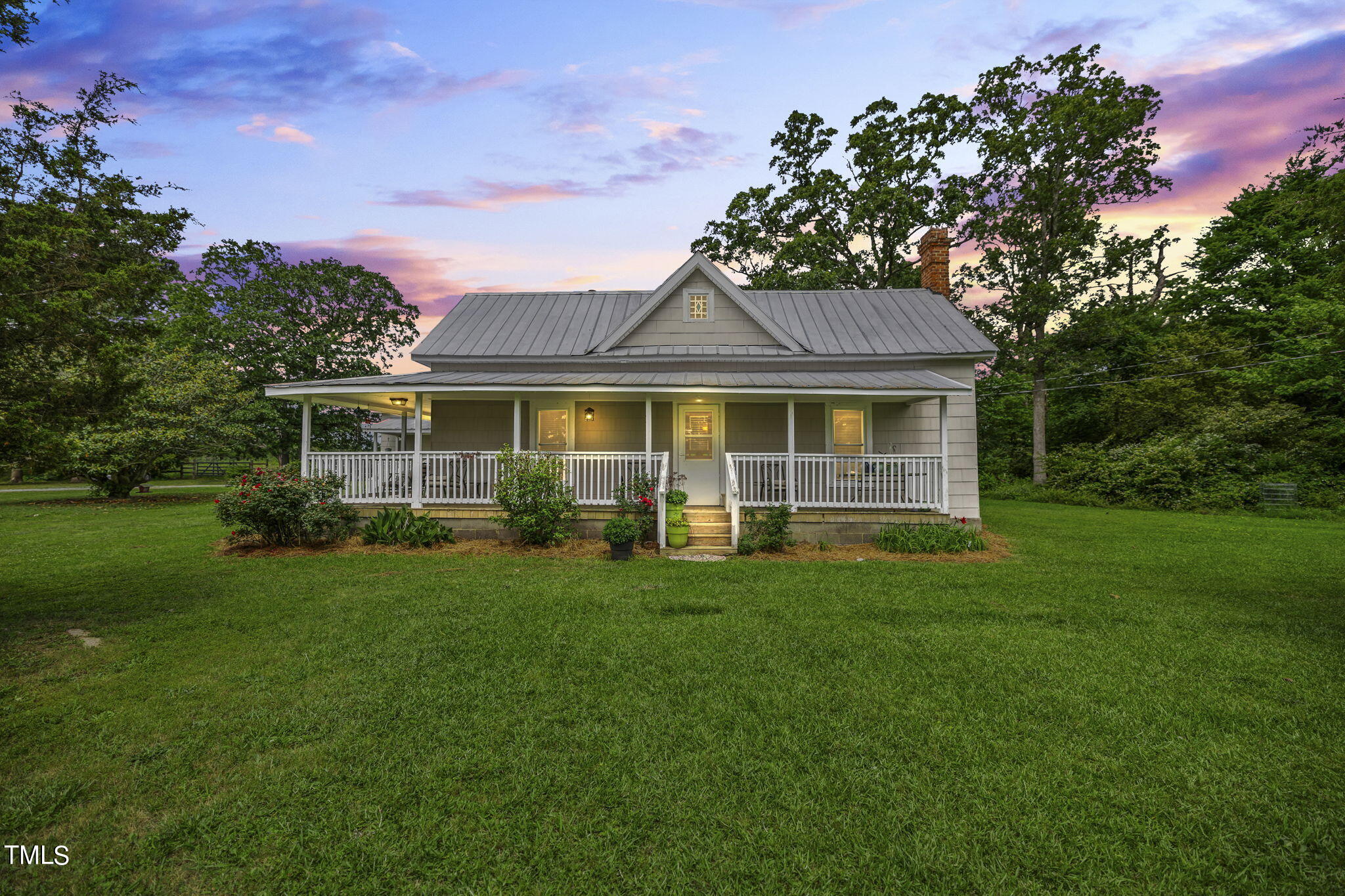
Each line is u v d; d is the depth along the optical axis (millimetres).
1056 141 27297
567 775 3787
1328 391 22344
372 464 12734
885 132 29656
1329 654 5906
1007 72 28688
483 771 3824
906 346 15203
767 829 3303
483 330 16609
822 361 15016
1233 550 11867
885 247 29656
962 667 5551
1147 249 31500
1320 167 24797
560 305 18047
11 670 5402
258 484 11172
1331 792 3639
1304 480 19812
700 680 5223
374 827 3309
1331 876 2982
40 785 3662
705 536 12164
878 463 12602
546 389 11992
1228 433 21516
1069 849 3172
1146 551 11812
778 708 4699
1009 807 3502
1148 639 6352
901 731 4367
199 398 21859
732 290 15922
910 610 7418
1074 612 7324
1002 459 30703
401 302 33625
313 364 28922
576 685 5113
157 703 4738
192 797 3561
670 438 15000
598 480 12766
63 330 6188
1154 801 3568
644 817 3393
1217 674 5406
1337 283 8641
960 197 29047
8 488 26734
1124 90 27219
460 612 7191
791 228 31172
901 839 3232
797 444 14898
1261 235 25953
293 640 6184
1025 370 28219
